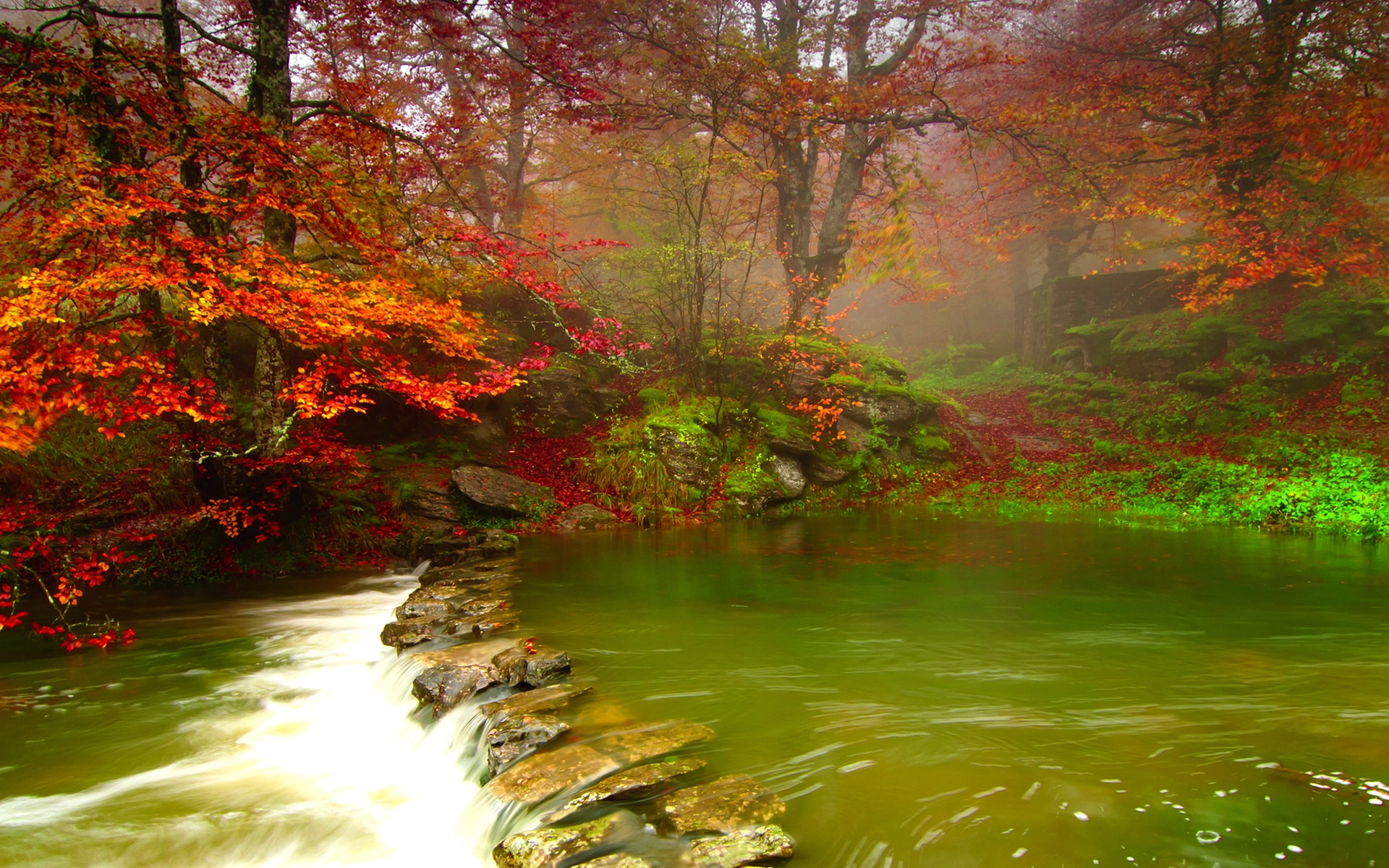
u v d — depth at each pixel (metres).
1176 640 5.02
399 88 15.52
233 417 7.78
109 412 5.34
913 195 19.81
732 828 2.75
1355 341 15.66
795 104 14.69
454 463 12.11
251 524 8.50
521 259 9.19
